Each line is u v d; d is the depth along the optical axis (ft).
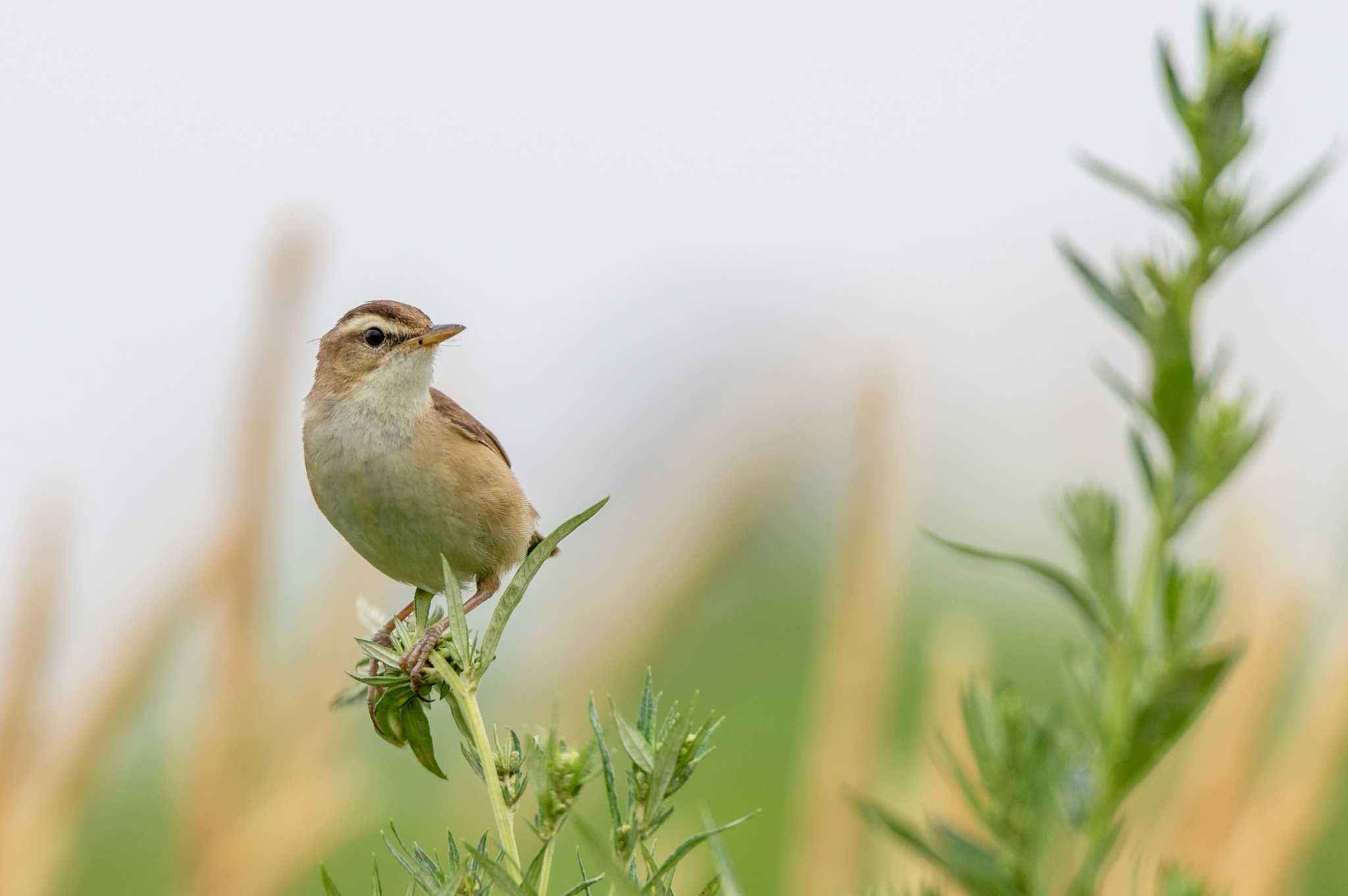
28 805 24.26
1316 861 27.84
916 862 22.95
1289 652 22.13
